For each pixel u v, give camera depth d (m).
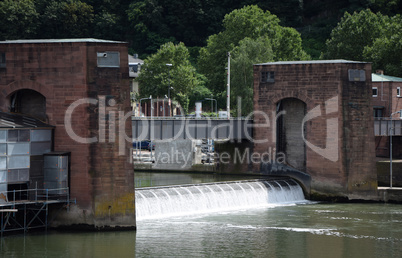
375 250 72.56
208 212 91.19
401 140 127.06
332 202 105.06
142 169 132.38
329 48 198.38
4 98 76.12
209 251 70.19
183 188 92.50
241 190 98.19
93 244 70.81
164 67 196.62
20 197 74.25
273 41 191.62
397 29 191.25
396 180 111.81
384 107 142.38
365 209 98.06
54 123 75.44
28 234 74.00
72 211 75.06
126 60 76.38
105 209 75.06
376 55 174.88
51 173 74.38
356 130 105.38
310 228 83.06
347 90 105.06
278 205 100.19
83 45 74.56
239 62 168.38
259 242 75.12
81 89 74.75
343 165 104.75
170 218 85.81
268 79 110.44
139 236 75.19
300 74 107.56
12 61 76.06
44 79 75.62
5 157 71.44
